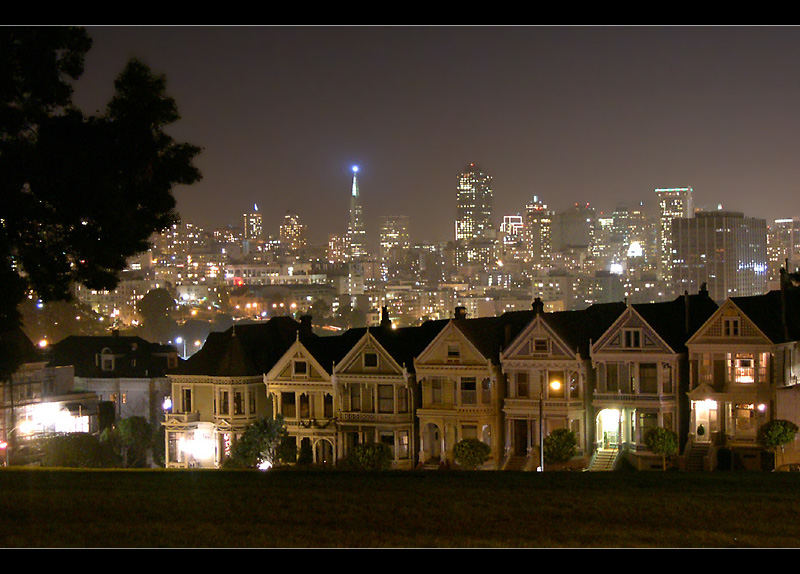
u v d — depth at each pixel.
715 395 74.31
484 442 78.44
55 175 49.94
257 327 97.00
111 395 117.25
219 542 38.72
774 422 70.38
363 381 83.25
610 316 84.38
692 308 80.88
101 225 52.03
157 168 54.34
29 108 51.31
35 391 104.44
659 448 72.56
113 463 95.19
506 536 39.50
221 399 90.56
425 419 81.25
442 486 47.28
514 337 81.56
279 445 82.44
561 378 78.00
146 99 53.31
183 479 49.19
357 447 77.06
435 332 87.62
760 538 39.06
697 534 39.53
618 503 43.75
